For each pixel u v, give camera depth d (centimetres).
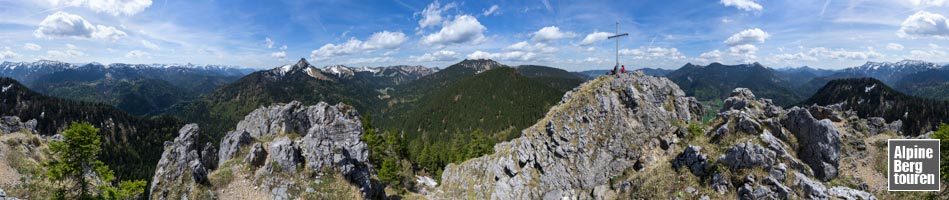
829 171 3803
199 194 4488
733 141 4209
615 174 5341
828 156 3853
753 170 3759
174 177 4622
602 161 5538
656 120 5631
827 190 3425
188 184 4553
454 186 7306
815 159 3912
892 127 4625
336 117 6550
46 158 5253
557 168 5872
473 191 6750
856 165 3962
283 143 5188
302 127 7175
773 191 3531
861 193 3391
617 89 6181
